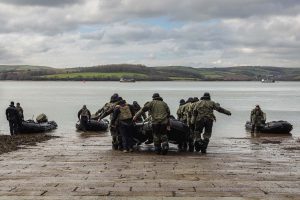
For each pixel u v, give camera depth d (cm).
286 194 768
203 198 735
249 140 1975
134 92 14050
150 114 1370
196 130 1419
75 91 15238
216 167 1080
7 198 733
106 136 2217
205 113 1409
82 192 779
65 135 2344
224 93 13888
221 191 791
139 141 1540
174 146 1664
